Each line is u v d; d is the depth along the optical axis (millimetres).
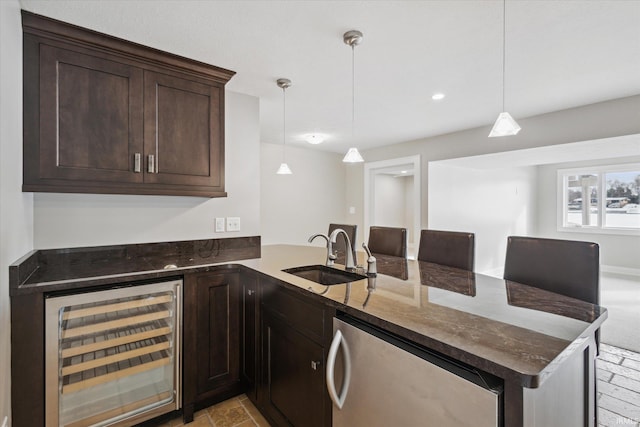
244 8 1575
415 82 2498
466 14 1625
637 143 3109
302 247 2936
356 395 1123
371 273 1675
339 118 3479
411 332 922
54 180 1674
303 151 5160
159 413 1760
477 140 3887
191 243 2430
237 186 2656
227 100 2619
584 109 3043
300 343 1470
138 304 1698
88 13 1599
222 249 2568
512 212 6355
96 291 1556
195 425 1802
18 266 1379
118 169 1863
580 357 999
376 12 1610
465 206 5145
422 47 1956
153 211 2273
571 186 6629
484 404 752
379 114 3328
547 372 711
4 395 1248
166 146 2033
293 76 2369
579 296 1411
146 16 1631
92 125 1786
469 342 842
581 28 1749
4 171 1263
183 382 1820
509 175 6262
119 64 1874
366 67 2230
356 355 1120
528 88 2615
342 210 5688
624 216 5922
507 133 1683
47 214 1902
